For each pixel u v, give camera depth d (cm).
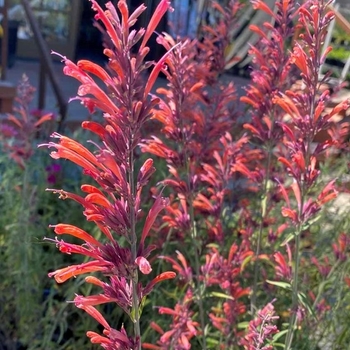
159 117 49
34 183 87
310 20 41
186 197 51
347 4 150
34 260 71
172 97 49
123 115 28
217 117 60
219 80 69
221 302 64
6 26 137
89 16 204
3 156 80
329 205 75
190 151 58
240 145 57
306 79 42
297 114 43
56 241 31
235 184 71
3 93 126
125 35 28
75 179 92
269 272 68
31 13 129
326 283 61
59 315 66
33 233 71
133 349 30
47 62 117
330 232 72
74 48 205
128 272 29
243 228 64
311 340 58
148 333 67
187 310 54
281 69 52
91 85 27
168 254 71
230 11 68
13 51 194
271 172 61
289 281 48
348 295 60
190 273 54
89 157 29
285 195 47
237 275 60
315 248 71
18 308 71
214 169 58
